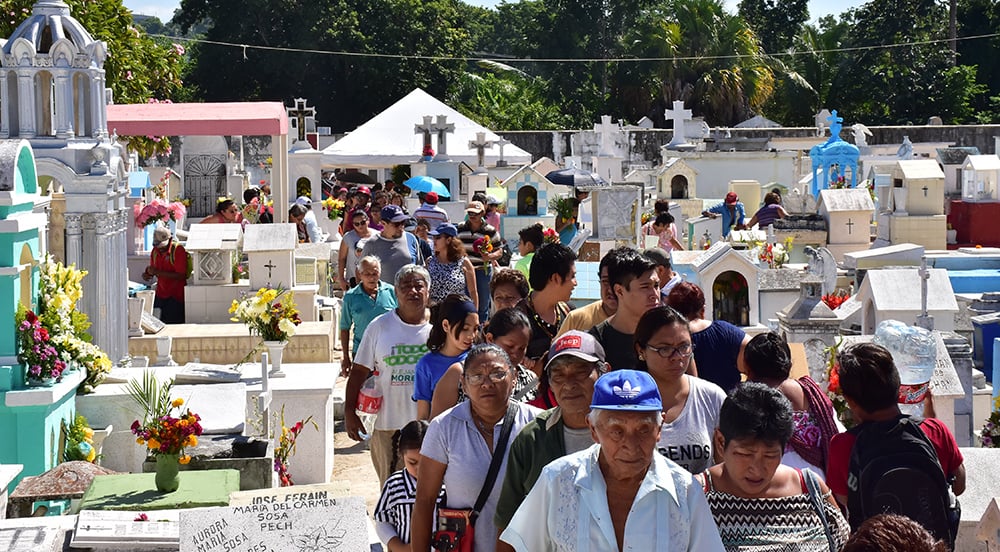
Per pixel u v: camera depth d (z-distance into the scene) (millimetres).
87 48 11453
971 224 24812
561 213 19328
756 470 4508
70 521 6008
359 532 5355
